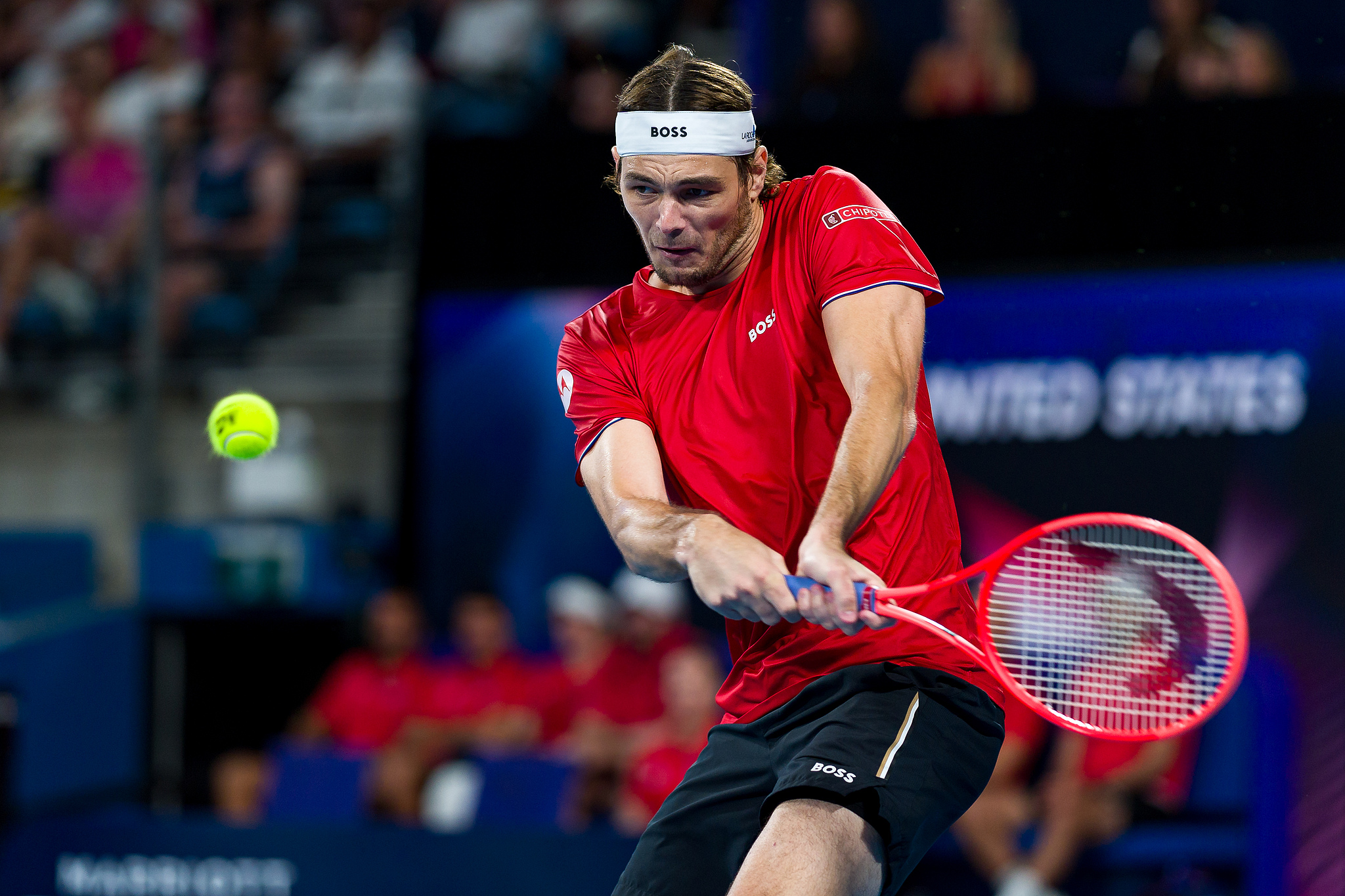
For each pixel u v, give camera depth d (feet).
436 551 104.27
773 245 33.50
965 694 32.17
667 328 34.19
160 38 140.67
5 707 102.42
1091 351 90.74
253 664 114.21
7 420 128.67
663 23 130.11
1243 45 94.84
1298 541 86.12
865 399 29.91
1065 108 90.89
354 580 107.34
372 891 81.92
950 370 93.40
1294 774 83.92
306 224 121.29
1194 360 88.74
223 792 100.07
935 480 33.60
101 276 127.75
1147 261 89.76
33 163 135.44
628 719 92.38
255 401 45.83
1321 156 86.63
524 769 86.48
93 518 125.39
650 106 31.58
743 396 33.30
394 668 99.40
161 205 117.19
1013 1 101.65
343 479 118.32
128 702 108.99
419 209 104.42
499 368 103.76
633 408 34.50
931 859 85.30
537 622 102.47
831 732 31.07
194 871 84.84
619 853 78.38
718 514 32.71
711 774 33.88
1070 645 35.86
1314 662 84.94
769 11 108.06
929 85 102.89
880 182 93.71
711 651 95.81
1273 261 87.51
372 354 118.73
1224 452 87.97
